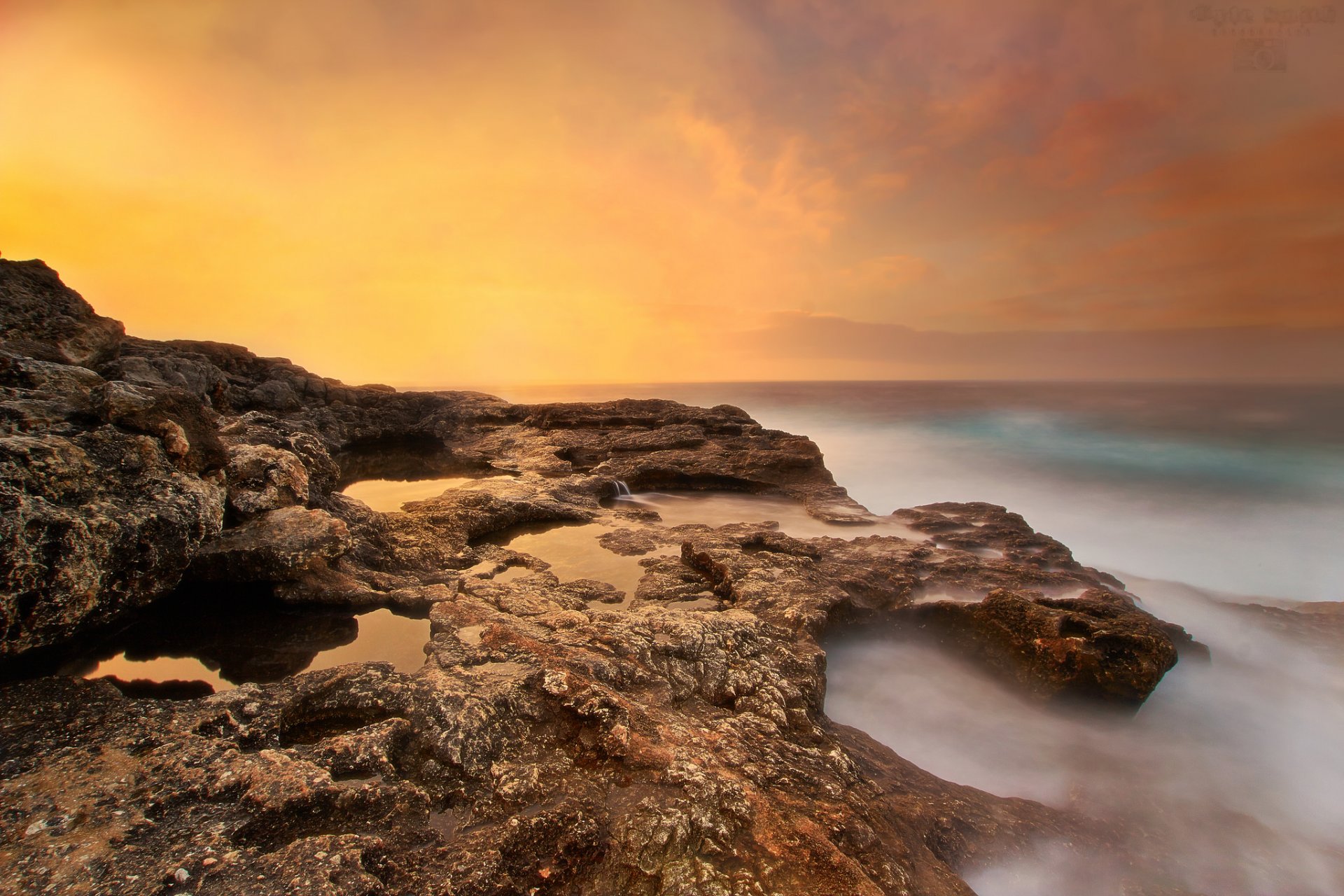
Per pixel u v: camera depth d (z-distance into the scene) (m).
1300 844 5.91
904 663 8.94
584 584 9.49
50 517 5.37
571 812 4.08
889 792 5.40
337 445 22.69
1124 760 7.08
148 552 6.30
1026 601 8.70
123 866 3.40
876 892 3.67
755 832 4.08
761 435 21.00
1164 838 5.86
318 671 5.68
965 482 25.44
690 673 6.22
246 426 12.10
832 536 13.50
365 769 4.40
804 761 5.20
